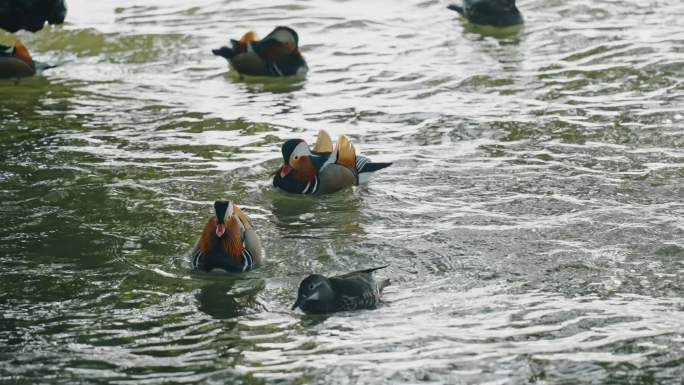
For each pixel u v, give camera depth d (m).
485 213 15.99
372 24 27.09
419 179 17.55
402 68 23.78
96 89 22.56
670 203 16.22
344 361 11.17
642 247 14.55
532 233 15.13
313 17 27.62
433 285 13.45
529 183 17.22
